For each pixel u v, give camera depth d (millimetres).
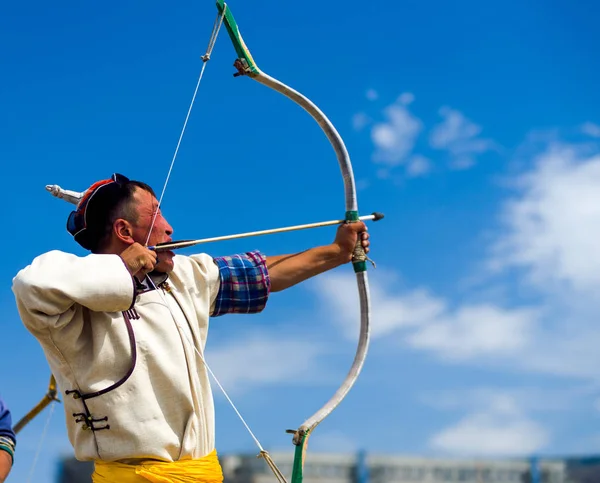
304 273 3734
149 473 3076
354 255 3820
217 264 3590
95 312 3125
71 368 3117
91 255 3059
